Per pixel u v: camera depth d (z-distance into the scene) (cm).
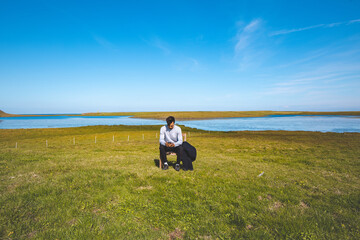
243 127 7981
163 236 343
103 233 341
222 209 442
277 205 479
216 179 657
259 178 698
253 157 1365
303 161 1169
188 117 17200
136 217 404
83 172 700
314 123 9950
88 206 441
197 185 590
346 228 377
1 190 512
